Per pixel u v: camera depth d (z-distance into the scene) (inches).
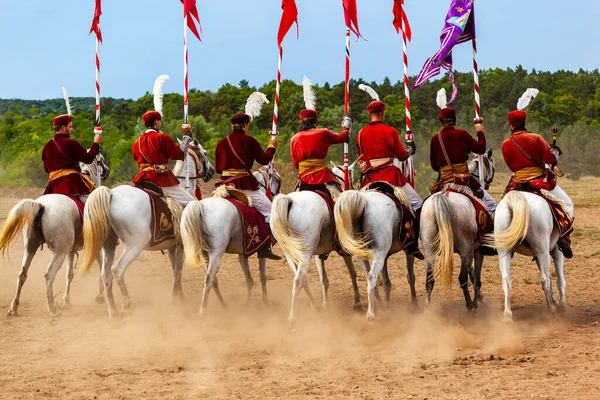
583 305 647.8
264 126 3134.8
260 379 429.1
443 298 697.6
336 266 917.8
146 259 1003.3
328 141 603.2
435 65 666.2
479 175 651.5
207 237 582.6
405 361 463.2
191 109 3582.7
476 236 566.3
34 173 2313.0
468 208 557.0
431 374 429.7
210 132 2655.0
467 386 401.1
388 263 933.8
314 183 597.0
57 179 636.1
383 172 595.5
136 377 438.0
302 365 459.2
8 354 498.6
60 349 512.7
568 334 533.3
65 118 644.7
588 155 2817.4
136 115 3666.3
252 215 613.3
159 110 666.8
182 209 628.1
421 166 1809.8
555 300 609.0
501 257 550.6
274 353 494.0
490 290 732.7
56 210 611.2
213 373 444.1
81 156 644.1
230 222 591.2
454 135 589.3
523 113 586.2
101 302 692.1
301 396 393.1
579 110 3698.3
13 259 1003.3
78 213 629.0
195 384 420.8
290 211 552.7
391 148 593.9
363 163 605.9
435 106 3545.8
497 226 544.1
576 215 1419.8
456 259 936.3
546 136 2987.2
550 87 3986.2
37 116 4104.3
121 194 593.9
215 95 3823.8
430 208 551.8
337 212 534.3
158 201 610.2
